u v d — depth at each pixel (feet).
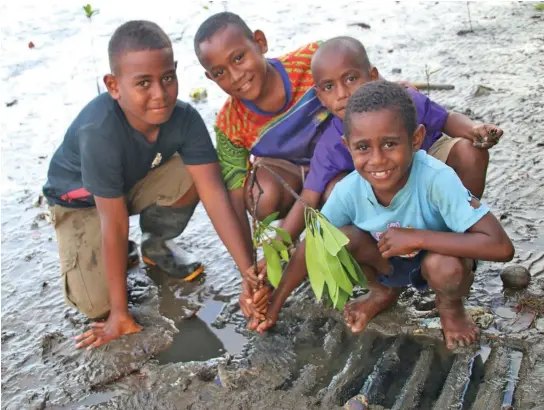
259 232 8.62
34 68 19.80
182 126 10.23
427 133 10.30
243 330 9.92
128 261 11.69
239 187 11.05
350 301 9.98
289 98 10.61
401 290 10.17
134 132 9.88
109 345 9.79
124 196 10.20
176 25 21.81
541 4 19.83
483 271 10.25
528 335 8.96
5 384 9.32
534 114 14.24
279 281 9.23
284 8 22.59
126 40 9.02
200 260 11.62
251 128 10.89
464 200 8.33
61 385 9.21
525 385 8.23
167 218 11.06
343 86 9.63
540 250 10.48
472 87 15.69
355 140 8.09
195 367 9.22
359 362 9.04
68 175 10.52
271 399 8.56
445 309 9.05
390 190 8.56
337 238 7.88
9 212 13.48
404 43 18.84
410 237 8.51
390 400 8.41
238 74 10.01
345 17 21.30
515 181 12.21
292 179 11.12
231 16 10.15
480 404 8.05
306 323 9.85
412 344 9.24
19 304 10.98
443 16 20.49
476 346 8.93
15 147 15.80
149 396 8.85
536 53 17.04
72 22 22.89
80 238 10.36
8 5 24.88
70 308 10.81
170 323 10.21
